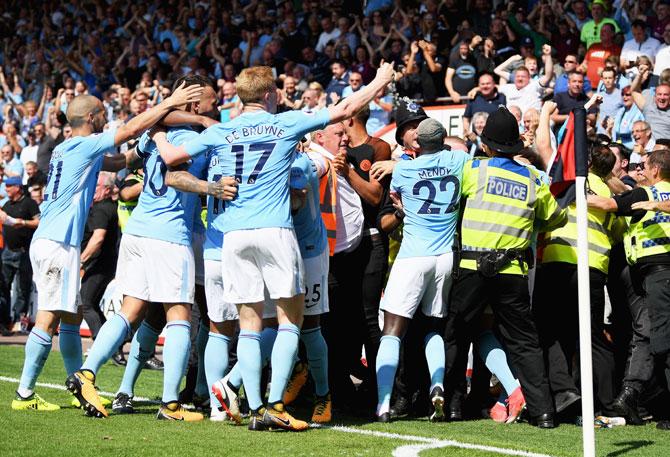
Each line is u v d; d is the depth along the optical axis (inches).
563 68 921.5
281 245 400.5
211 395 438.0
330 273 490.0
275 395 406.6
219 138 410.6
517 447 389.7
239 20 1286.9
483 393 487.5
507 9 993.5
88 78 1418.6
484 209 447.8
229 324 438.9
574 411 476.4
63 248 451.2
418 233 450.6
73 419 428.5
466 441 401.4
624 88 806.5
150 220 432.8
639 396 471.2
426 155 454.6
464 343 466.9
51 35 1526.8
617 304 507.5
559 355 465.4
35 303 895.1
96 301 706.8
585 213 358.3
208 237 435.8
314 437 397.4
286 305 409.4
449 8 1007.6
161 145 420.2
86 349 750.5
